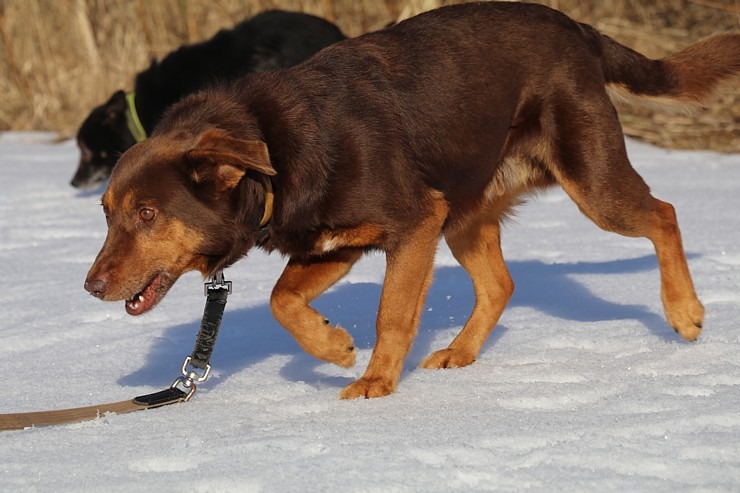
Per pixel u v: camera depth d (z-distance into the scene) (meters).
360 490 4.21
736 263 8.49
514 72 6.49
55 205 12.75
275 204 5.70
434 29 6.46
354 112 5.84
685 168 13.01
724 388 5.41
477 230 6.81
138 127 13.07
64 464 4.70
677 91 7.13
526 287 8.21
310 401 5.62
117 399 5.93
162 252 5.52
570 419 5.03
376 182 5.74
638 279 8.23
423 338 7.12
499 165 6.67
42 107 18.58
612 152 6.54
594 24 16.72
